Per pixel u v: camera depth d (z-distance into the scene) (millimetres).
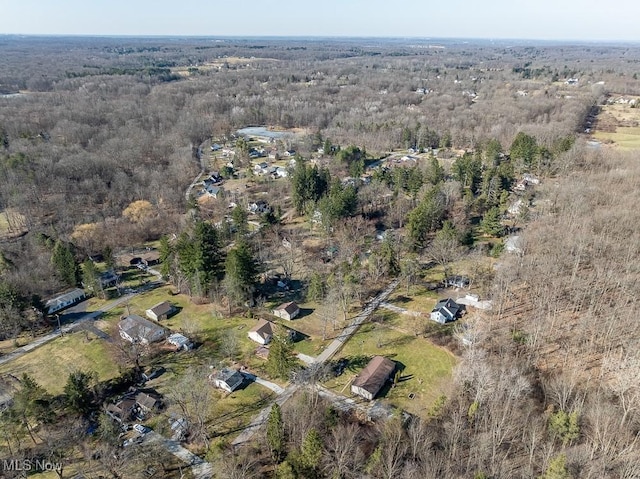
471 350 61531
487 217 102188
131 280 94125
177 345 72062
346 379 63594
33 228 111812
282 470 44625
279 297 85188
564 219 92062
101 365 68438
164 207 126750
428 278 88688
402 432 51219
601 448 46406
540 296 74562
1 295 74688
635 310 67688
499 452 47969
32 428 56594
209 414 58344
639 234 83438
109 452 51281
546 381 58375
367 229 109062
